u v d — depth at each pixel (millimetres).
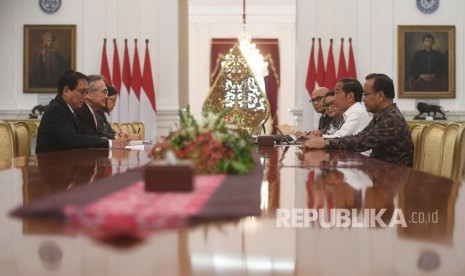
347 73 10609
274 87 18234
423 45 10695
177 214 1409
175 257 1146
